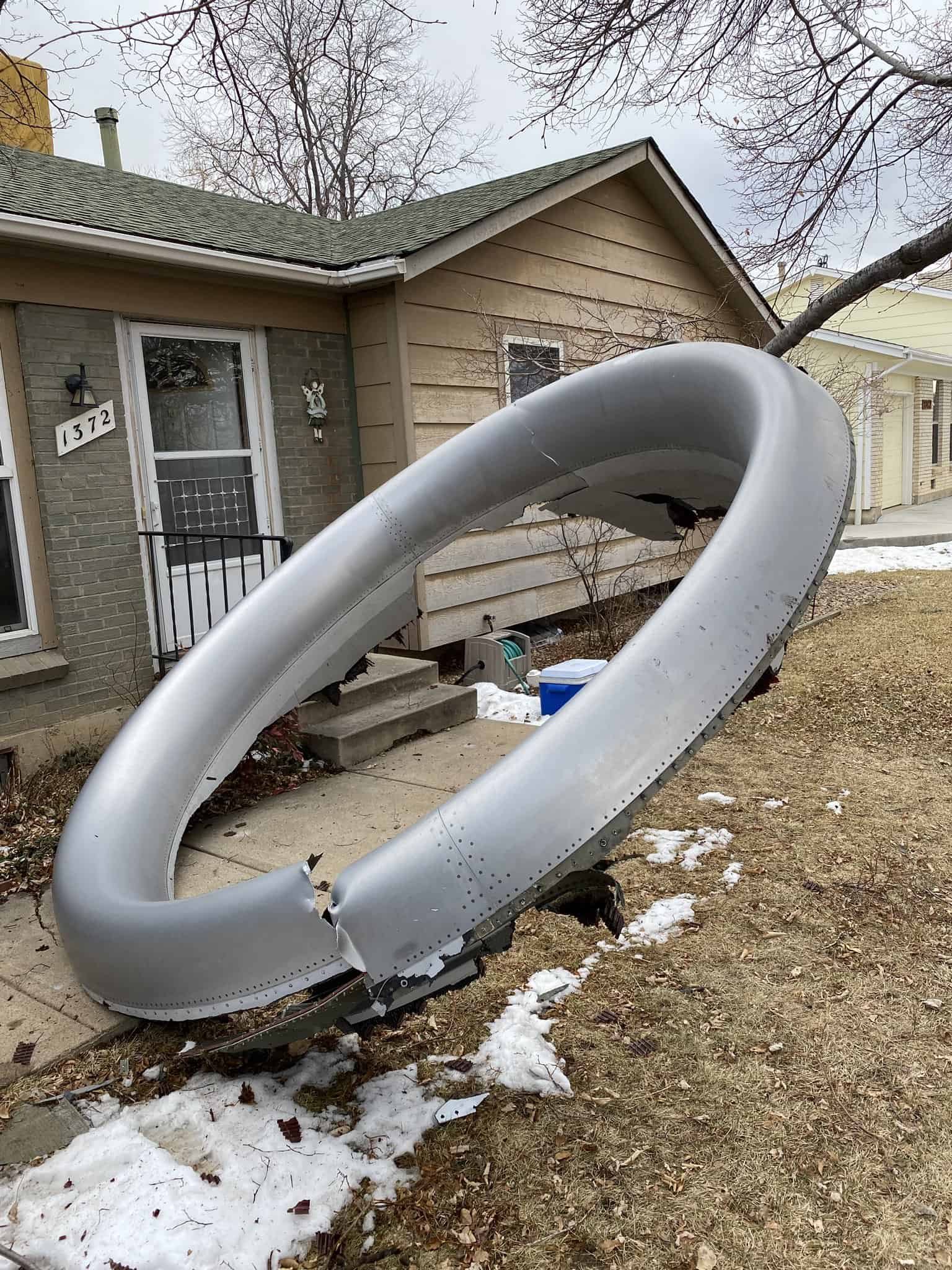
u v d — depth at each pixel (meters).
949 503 19.38
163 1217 1.91
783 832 3.80
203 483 5.66
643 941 3.02
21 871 3.72
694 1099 2.25
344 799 4.36
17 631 4.72
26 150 6.75
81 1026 2.65
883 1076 2.30
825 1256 1.79
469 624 7.22
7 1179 2.07
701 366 3.01
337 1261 1.83
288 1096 2.35
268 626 3.62
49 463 4.71
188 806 3.34
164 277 5.23
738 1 5.54
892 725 5.16
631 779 1.90
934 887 3.29
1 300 4.50
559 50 5.55
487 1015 2.66
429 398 6.64
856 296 4.74
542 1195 1.98
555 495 3.82
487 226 6.53
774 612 2.12
